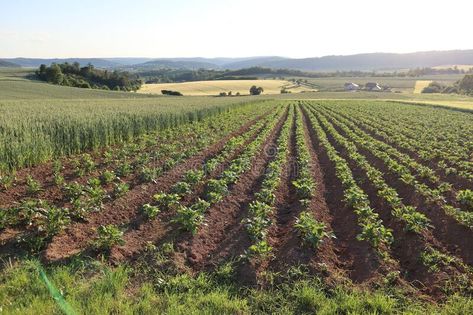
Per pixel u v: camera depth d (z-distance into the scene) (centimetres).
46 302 656
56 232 907
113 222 1046
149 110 3016
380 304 702
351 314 679
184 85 15488
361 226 1072
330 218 1210
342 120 4012
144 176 1448
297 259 860
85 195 1199
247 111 4741
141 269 808
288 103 7231
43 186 1304
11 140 1538
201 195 1320
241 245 938
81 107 2962
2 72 13125
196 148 2062
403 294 755
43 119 1967
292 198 1378
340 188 1485
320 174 1748
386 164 1845
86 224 1002
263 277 794
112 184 1380
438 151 2189
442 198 1294
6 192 1198
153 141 2222
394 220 1145
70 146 1884
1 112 2258
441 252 966
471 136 2883
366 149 2297
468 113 5062
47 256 811
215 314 666
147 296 706
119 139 2283
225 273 802
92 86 12625
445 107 6184
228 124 3234
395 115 4709
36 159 1589
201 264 859
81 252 840
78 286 717
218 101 5622
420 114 4875
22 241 858
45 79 11438
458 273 832
